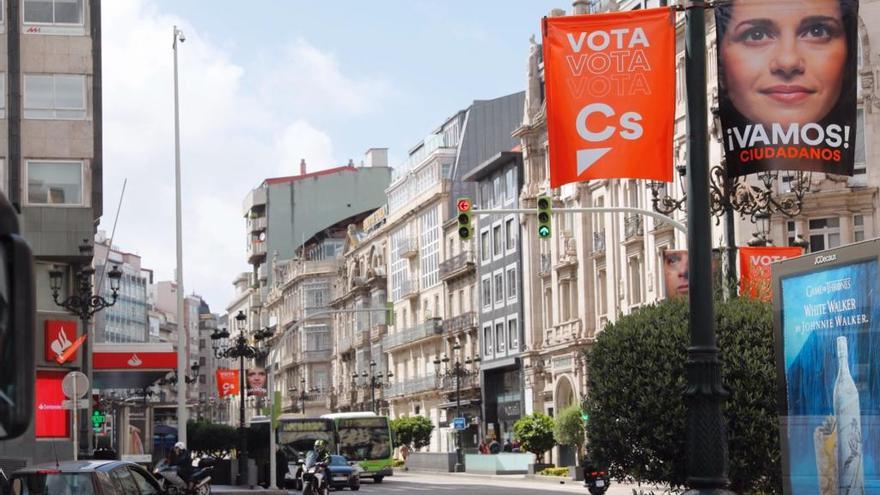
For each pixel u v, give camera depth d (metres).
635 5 61.38
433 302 96.31
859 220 49.50
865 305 16.55
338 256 132.00
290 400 136.50
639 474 21.34
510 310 79.12
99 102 46.69
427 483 59.09
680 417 20.59
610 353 21.59
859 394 16.67
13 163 44.41
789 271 18.47
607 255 64.56
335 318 128.00
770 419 20.75
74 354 45.38
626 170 14.66
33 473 18.73
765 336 21.17
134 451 86.69
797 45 14.86
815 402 17.80
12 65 44.97
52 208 44.78
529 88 75.00
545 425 63.88
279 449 55.47
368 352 113.44
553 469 61.38
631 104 14.69
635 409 21.16
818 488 17.73
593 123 14.73
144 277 162.00
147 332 163.00
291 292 138.88
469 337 87.19
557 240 71.81
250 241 157.88
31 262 5.14
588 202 67.75
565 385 70.69
